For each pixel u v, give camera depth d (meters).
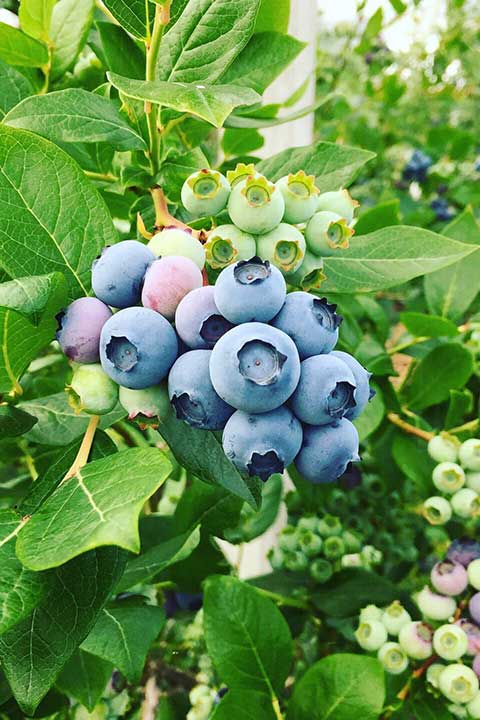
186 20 0.20
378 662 0.22
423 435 0.30
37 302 0.15
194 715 0.31
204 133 0.27
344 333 0.31
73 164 0.18
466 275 0.32
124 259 0.15
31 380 0.32
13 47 0.26
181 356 0.15
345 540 0.33
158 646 0.33
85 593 0.16
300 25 0.32
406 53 0.84
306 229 0.18
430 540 0.37
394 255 0.22
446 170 0.64
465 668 0.24
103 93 0.24
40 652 0.16
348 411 0.15
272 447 0.14
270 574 0.33
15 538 0.15
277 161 0.24
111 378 0.15
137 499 0.13
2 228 0.17
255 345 0.13
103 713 0.29
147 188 0.22
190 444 0.18
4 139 0.17
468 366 0.30
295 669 0.35
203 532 0.27
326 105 0.69
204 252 0.17
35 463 0.27
